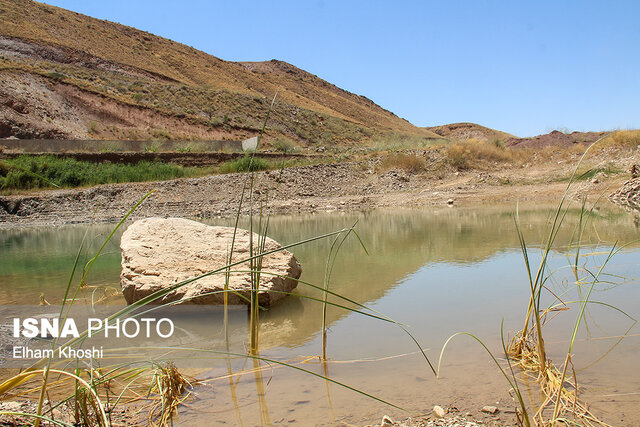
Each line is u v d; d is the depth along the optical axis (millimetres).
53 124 43750
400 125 103250
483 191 19516
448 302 4691
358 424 2432
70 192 20453
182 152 30766
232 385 2996
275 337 3951
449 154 25328
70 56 61062
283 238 10031
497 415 2484
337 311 4617
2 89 42938
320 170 25031
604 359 3135
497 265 6375
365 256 7523
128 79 60594
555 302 4570
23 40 59000
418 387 2859
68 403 2771
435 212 14727
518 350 3279
